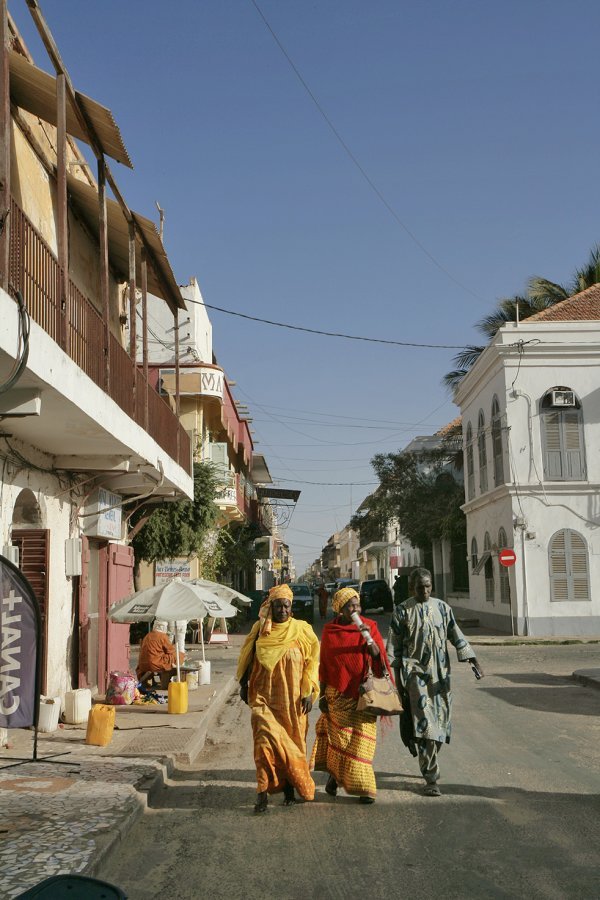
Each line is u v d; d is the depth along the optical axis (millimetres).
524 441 28266
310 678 6906
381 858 5496
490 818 6395
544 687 15266
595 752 9047
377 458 43188
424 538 44219
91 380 9875
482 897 4773
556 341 28469
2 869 5098
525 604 27703
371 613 47281
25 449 10953
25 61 9219
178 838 6109
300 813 6656
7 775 7746
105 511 13570
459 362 39438
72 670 12766
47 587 11469
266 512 60438
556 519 28047
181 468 17359
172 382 27281
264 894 4926
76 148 13414
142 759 8539
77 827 6000
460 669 18828
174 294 17156
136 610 12344
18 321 7344
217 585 14305
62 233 9203
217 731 11344
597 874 5117
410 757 8828
